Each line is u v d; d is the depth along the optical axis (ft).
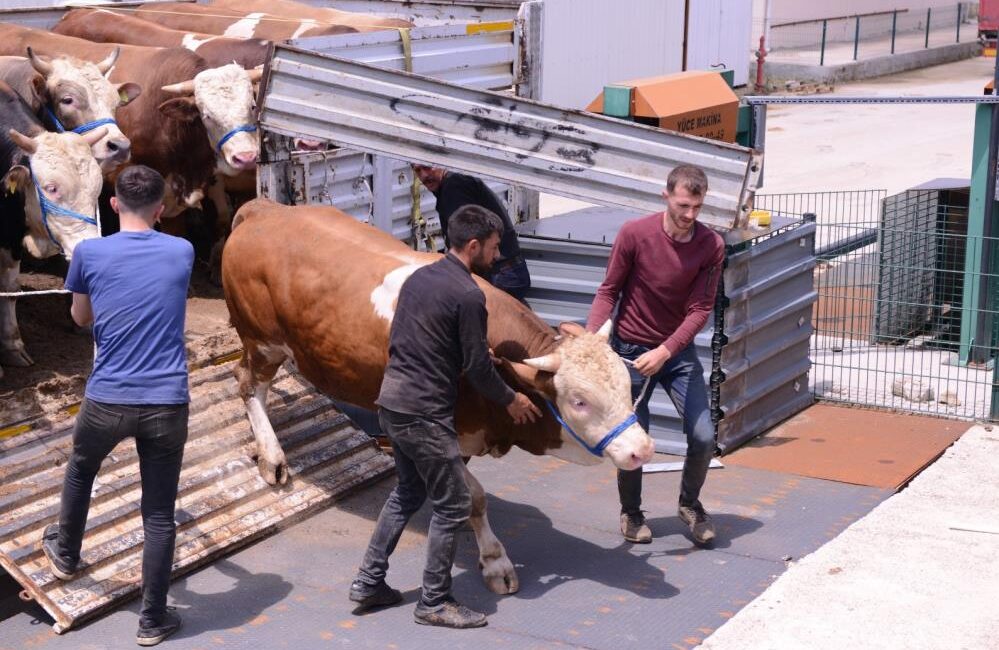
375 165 26.84
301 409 22.44
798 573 18.44
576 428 16.72
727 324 23.25
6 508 17.88
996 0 40.32
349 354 18.63
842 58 104.42
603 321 19.08
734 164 20.93
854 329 33.86
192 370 22.12
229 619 17.19
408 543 19.76
